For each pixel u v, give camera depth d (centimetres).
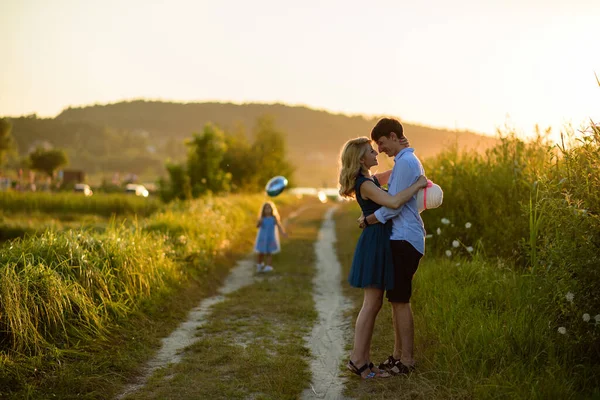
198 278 860
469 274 670
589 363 411
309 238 1581
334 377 466
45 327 492
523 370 406
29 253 573
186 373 468
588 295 416
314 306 748
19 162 10881
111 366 473
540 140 825
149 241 833
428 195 446
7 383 406
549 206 485
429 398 397
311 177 19712
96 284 601
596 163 439
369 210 455
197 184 2469
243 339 577
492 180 852
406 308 454
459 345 463
